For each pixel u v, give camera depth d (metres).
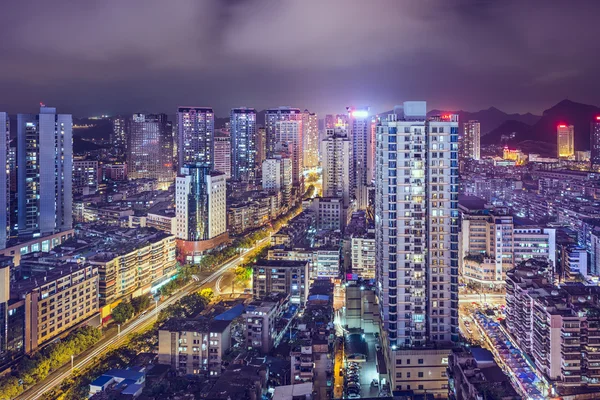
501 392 199.25
